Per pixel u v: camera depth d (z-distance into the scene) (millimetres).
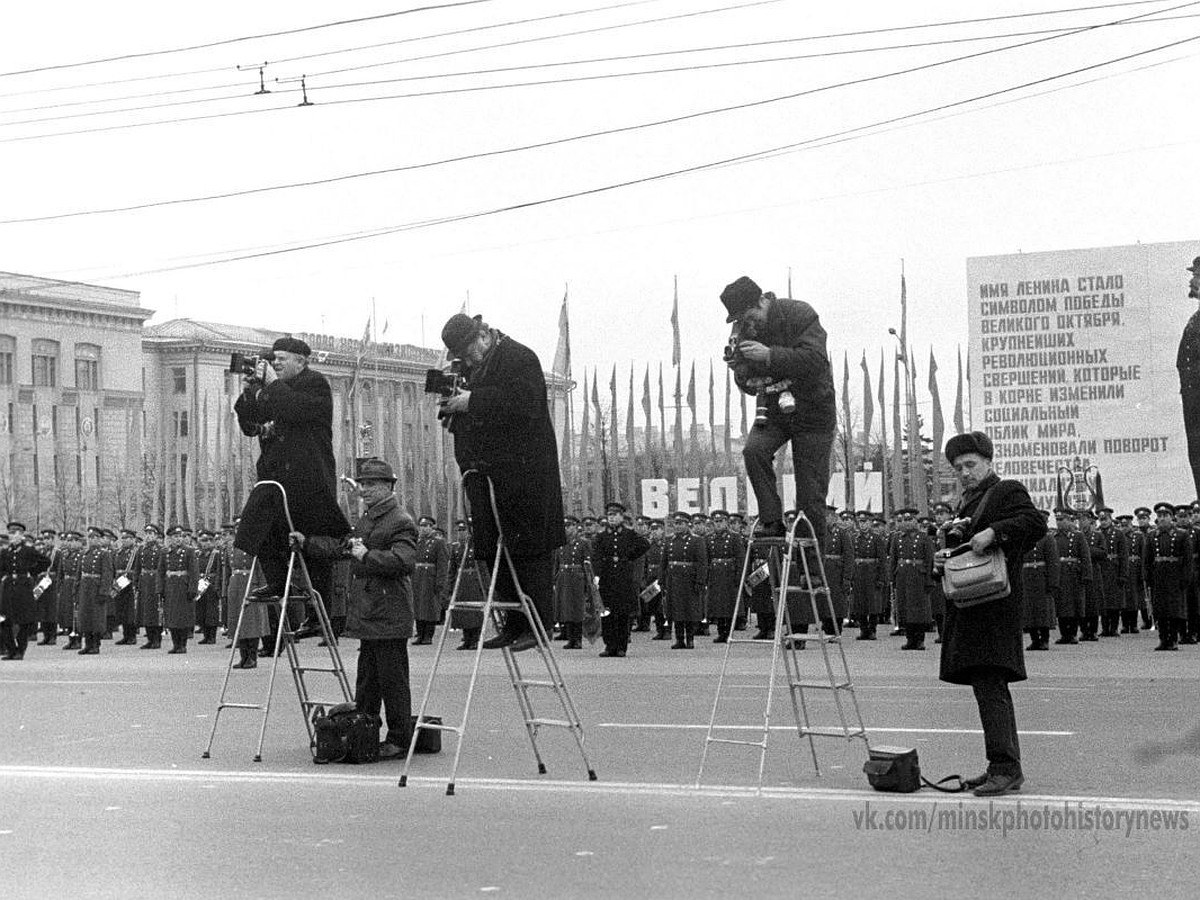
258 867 8211
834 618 11273
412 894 7484
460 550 32344
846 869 7938
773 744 13422
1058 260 32312
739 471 62062
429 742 13109
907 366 41938
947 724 14727
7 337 73062
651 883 7629
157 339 81875
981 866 8008
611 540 27797
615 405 51000
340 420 65750
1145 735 13703
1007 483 10555
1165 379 31750
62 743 14273
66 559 35000
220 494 63625
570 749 13219
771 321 11242
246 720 16297
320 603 13211
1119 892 7367
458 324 11023
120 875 8070
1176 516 27812
